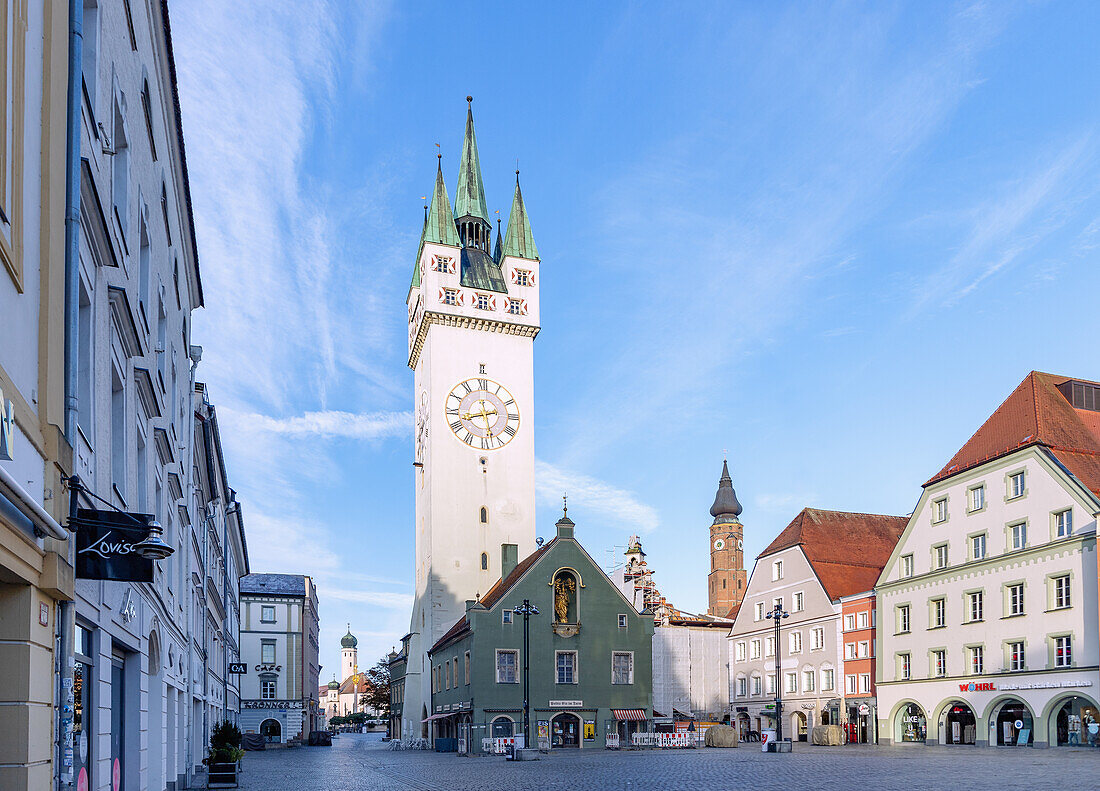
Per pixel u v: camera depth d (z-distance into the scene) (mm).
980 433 66188
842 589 80500
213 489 45875
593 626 78188
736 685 93438
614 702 77312
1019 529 59906
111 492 16594
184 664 34188
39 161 11523
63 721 12328
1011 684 58594
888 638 70875
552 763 50906
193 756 39000
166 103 24375
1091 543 53812
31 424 10773
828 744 68938
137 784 20203
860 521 89438
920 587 67875
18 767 10602
